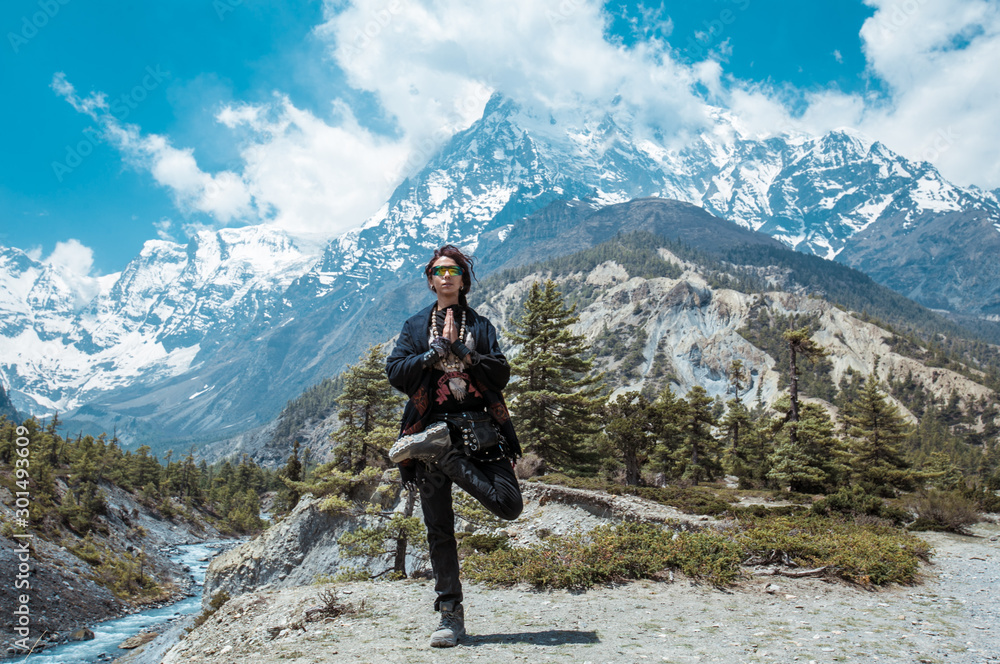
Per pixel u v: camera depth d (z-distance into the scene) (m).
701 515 22.20
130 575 60.47
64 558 56.88
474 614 4.96
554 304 37.78
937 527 19.53
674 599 5.71
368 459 31.50
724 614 5.04
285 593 6.47
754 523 11.19
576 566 6.39
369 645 3.81
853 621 4.93
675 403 45.34
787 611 5.31
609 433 39.22
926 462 67.00
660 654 3.56
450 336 3.28
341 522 29.12
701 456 48.53
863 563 7.32
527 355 38.03
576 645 3.73
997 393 186.88
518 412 37.47
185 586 65.06
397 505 24.39
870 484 34.19
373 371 31.42
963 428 173.88
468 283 3.56
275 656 3.72
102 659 37.47
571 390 38.03
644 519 21.89
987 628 4.81
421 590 5.88
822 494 36.25
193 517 107.56
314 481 32.00
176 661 5.09
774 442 50.12
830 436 40.09
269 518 122.81
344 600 5.56
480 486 3.21
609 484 26.16
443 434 3.14
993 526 21.09
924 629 4.70
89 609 50.66
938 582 7.77
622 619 4.70
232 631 5.45
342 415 31.73
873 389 52.28
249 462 147.75
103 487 92.12
